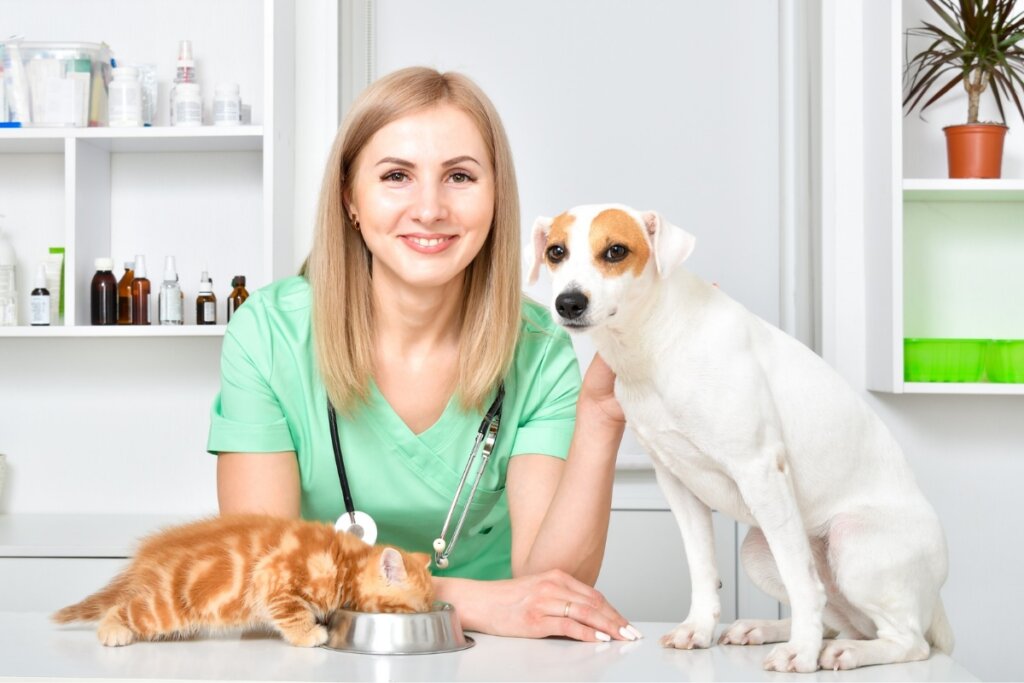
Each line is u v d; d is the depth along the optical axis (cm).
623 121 250
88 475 251
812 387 112
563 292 105
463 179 129
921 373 218
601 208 111
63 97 229
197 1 249
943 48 238
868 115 235
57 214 250
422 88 128
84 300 232
